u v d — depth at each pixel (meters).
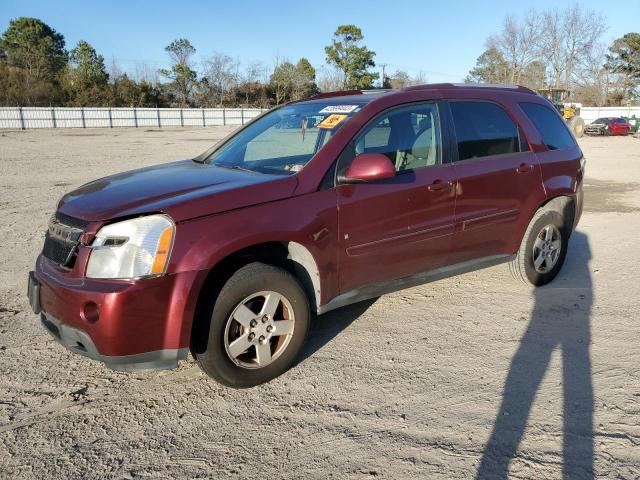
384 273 3.91
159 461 2.71
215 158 4.37
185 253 2.99
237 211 3.19
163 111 50.59
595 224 7.95
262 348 3.33
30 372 3.60
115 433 2.94
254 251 3.42
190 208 3.06
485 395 3.25
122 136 33.69
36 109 44.88
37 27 70.94
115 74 64.12
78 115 46.75
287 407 3.17
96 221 3.03
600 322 4.29
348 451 2.76
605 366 3.57
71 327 3.02
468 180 4.26
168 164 4.50
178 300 2.97
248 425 3.00
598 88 69.88
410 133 4.07
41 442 2.86
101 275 2.95
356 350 3.87
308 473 2.60
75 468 2.66
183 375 3.58
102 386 3.44
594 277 5.42
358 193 3.65
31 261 6.02
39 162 17.11
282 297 3.35
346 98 4.32
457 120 4.37
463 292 5.00
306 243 3.40
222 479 2.57
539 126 4.99
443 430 2.92
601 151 22.55
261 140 4.27
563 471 2.57
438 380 3.44
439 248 4.19
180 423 3.03
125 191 3.41
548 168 4.87
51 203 9.69
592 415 3.02
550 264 5.13
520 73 68.94
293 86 66.88
